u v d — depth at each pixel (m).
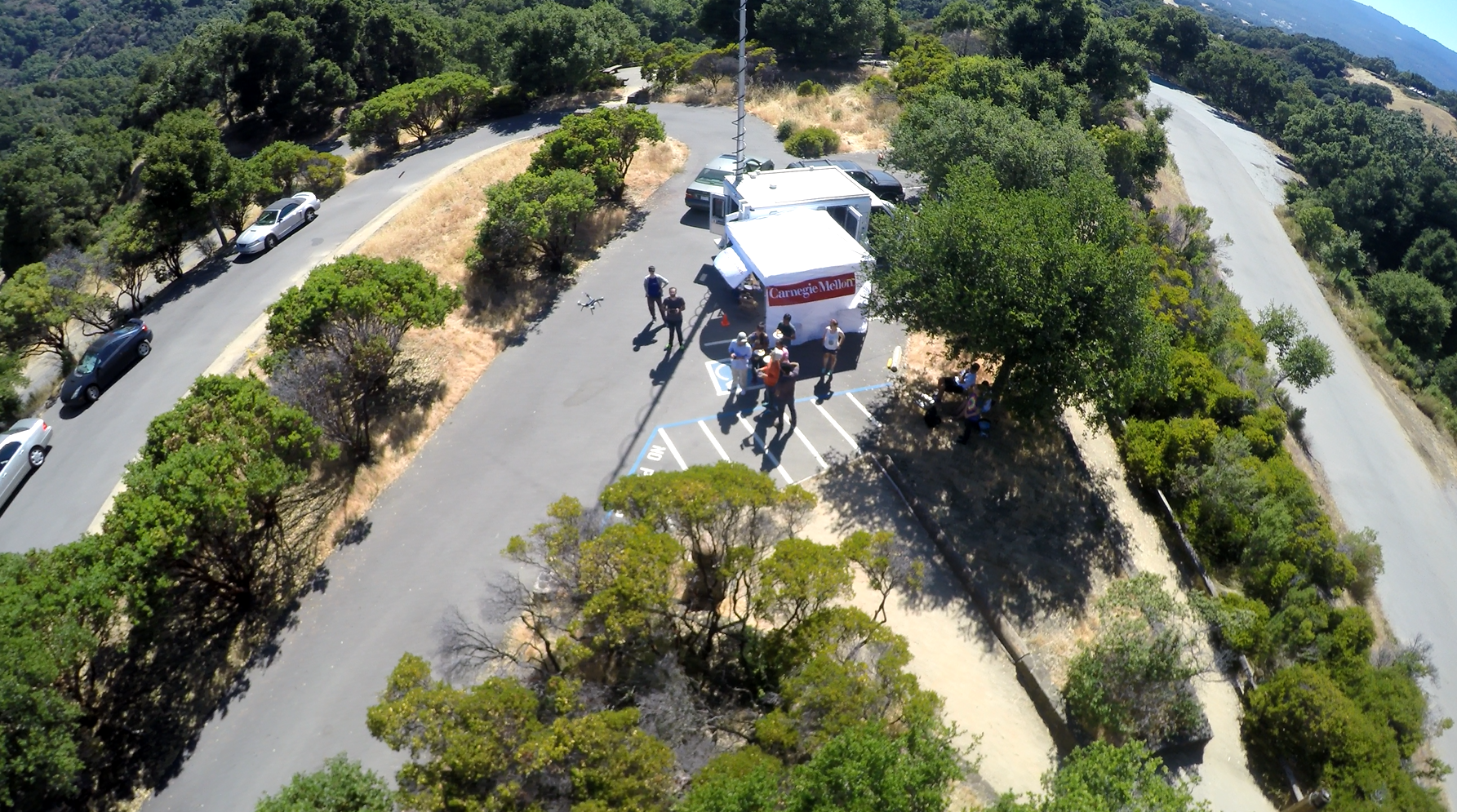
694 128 38.34
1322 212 48.28
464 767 9.70
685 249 26.91
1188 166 56.06
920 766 9.62
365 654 14.70
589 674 12.62
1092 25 50.47
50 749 11.70
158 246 28.28
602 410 20.14
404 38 53.72
